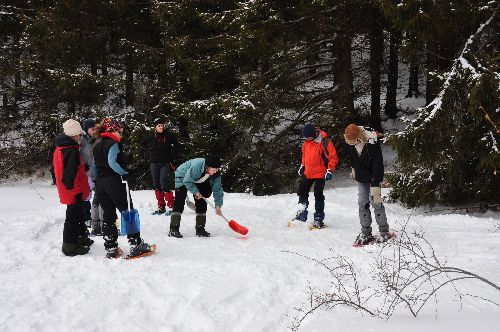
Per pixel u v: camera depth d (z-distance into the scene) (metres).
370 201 5.95
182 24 15.04
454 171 9.60
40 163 18.20
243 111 12.81
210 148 14.78
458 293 3.83
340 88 13.87
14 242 5.84
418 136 9.04
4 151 18.22
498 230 6.90
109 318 3.65
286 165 14.33
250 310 3.75
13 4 19.19
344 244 6.04
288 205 8.95
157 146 8.08
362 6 12.31
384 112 20.59
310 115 14.39
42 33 16.78
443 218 7.96
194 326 3.54
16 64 18.41
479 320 3.14
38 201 11.16
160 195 8.16
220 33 14.55
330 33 13.57
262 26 12.16
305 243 6.08
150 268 4.77
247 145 14.26
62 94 17.38
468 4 9.20
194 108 13.88
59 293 4.12
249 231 6.81
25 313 3.65
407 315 3.43
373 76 14.96
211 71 14.22
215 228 7.03
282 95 14.05
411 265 4.71
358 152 5.84
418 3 8.88
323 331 3.16
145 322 3.57
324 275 4.61
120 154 5.19
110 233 5.20
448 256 5.04
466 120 9.36
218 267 4.79
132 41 16.70
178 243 5.96
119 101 17.64
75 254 5.32
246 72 14.23
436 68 10.53
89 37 16.77
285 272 4.67
